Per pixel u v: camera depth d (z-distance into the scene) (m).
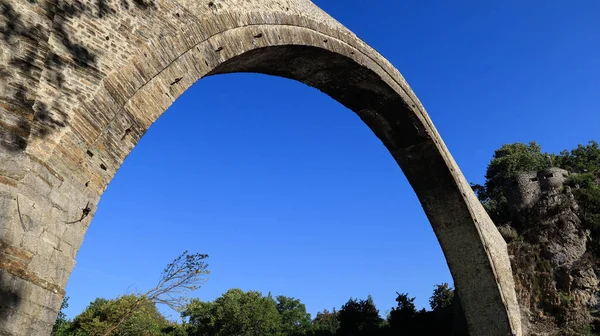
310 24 17.53
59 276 8.91
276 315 58.06
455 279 24.73
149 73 11.30
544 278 27.27
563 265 27.59
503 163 46.53
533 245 28.80
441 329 31.75
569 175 31.89
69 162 9.37
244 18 14.55
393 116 22.62
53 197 8.98
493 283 23.91
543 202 30.44
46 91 9.31
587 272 27.09
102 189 10.02
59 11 9.98
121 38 10.98
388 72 21.25
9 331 7.86
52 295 8.70
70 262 9.19
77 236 9.38
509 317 23.56
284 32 16.14
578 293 26.55
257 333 54.00
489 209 37.91
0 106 8.42
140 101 11.02
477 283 24.25
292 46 16.61
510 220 31.86
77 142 9.57
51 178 8.99
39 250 8.57
